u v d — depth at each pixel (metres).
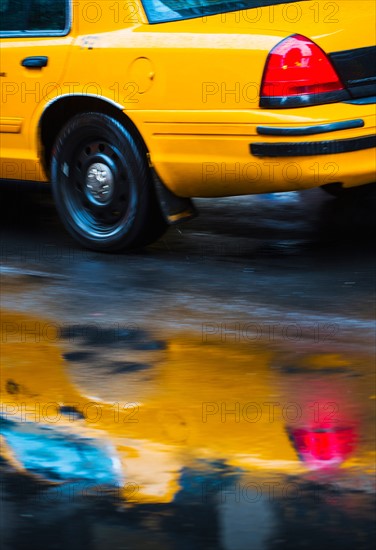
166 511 3.51
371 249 6.93
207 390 4.55
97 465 3.88
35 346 5.21
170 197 6.73
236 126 6.22
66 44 6.87
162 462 3.88
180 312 5.69
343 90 6.17
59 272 6.63
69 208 7.17
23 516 3.52
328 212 8.02
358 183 6.29
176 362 4.91
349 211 8.00
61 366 4.92
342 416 4.23
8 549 3.31
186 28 6.44
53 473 3.83
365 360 4.84
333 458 3.85
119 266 6.74
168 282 6.31
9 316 5.73
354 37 6.24
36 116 7.07
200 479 3.74
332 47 6.16
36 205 8.72
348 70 6.19
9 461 3.95
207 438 4.06
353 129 6.12
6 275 6.59
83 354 5.07
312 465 3.80
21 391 4.63
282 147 6.12
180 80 6.37
